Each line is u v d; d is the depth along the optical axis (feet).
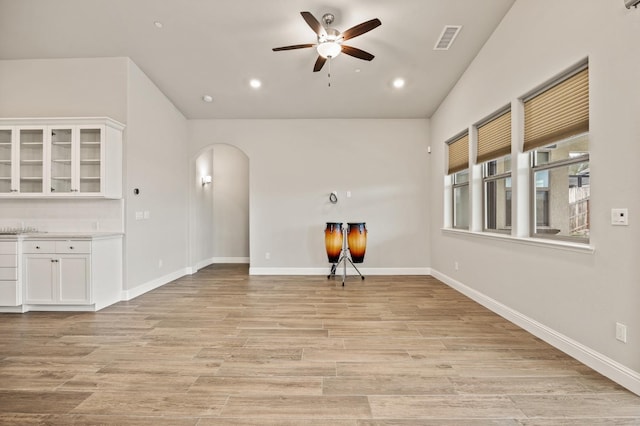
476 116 13.98
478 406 6.40
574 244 8.46
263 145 20.03
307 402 6.54
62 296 12.32
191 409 6.30
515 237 10.87
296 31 12.92
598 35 7.70
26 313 12.28
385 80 16.06
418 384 7.21
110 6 11.79
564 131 9.12
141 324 11.06
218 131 20.10
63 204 13.98
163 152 17.35
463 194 16.74
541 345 9.29
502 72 11.93
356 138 19.99
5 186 13.58
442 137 17.93
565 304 8.80
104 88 14.17
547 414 6.14
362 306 13.21
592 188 7.90
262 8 11.78
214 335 10.07
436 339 9.75
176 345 9.31
